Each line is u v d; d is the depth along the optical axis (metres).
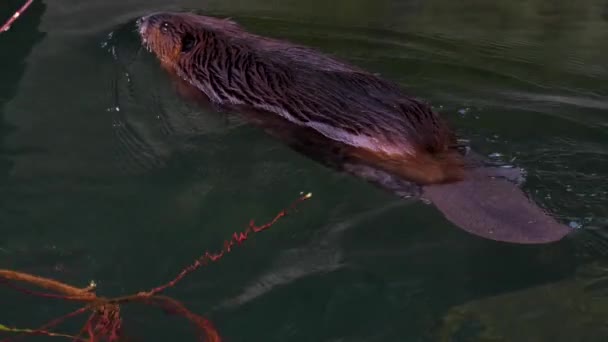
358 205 4.71
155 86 6.04
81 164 5.16
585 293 4.02
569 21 7.59
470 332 3.82
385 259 4.30
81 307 3.99
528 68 6.61
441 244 4.38
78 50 6.56
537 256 4.27
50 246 4.47
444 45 6.99
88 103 5.83
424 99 5.95
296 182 4.93
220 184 4.95
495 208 4.55
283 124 5.33
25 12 7.14
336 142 5.09
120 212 4.73
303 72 5.31
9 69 6.27
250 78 5.50
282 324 3.93
